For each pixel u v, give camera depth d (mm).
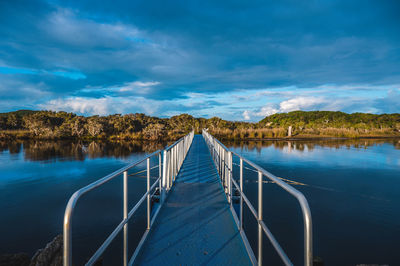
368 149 31109
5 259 5551
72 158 23875
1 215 9500
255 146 33656
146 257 2490
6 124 72125
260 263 2035
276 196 11031
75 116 71188
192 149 13055
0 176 16219
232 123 72750
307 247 1133
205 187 5188
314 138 47594
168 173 4789
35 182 14594
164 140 47531
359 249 7152
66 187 13508
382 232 8156
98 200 10516
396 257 6793
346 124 86250
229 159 3947
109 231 7633
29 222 8844
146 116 76562
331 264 6465
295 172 16906
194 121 76000
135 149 32000
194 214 3648
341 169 17938
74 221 8391
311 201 11219
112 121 62094
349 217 9383
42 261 5465
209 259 2449
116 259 6172
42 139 49031
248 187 12508
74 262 6043
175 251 2598
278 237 7594
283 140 43750
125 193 2121
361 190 12836
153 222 3260
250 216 8961
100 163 20984
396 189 13039
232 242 2781
